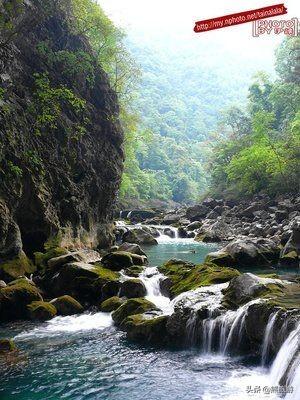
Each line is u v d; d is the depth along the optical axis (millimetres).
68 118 26422
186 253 28953
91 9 32906
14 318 14781
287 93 73250
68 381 9883
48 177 23172
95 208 29156
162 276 17203
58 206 24016
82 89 28422
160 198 101250
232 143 74938
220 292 13547
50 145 24016
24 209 21062
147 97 177375
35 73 23859
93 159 28625
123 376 10117
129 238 35469
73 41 28906
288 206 43562
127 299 15609
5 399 9070
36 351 11703
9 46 22250
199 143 163125
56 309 15195
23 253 19281
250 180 56938
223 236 36844
